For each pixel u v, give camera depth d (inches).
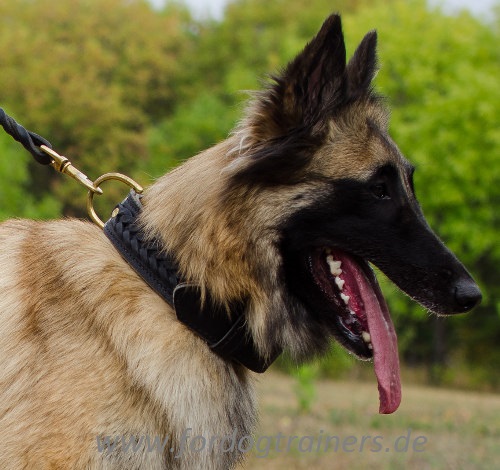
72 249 142.1
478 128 893.8
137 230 141.7
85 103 1184.8
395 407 138.3
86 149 1193.4
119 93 1251.2
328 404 561.0
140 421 132.0
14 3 1323.8
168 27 1422.2
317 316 146.7
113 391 131.1
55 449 128.4
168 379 134.4
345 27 994.1
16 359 135.5
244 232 138.1
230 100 1397.6
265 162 137.6
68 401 129.9
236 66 1318.9
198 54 1498.5
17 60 1220.5
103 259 140.6
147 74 1348.4
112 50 1352.1
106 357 132.7
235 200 137.8
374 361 138.9
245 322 140.3
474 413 551.2
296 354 147.1
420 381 978.7
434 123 901.2
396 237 142.3
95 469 129.0
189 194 140.3
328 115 141.7
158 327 136.4
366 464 322.0
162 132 1199.6
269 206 139.1
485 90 890.1
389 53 962.7
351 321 144.2
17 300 140.3
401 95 986.1
